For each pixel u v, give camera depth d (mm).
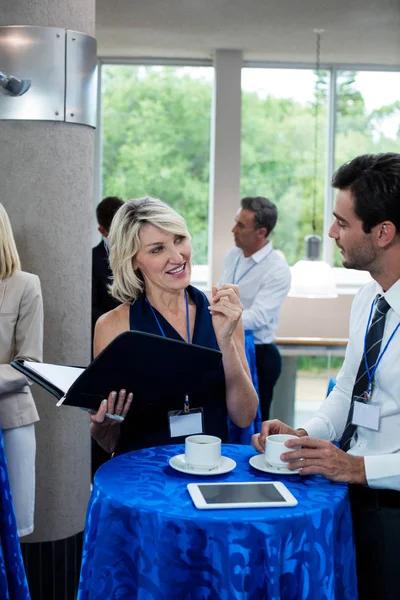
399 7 4699
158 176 6402
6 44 2830
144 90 6324
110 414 1858
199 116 6348
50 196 2906
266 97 6430
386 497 1851
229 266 4797
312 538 1580
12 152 2881
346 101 6461
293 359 4391
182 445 2068
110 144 6371
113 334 2176
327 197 6527
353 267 1905
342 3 4637
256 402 2225
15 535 1970
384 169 1781
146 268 2129
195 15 4945
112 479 1783
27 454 2572
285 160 6496
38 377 1904
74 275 2975
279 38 5562
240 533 1521
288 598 1570
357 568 1854
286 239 6566
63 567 2996
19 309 2588
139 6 4734
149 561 1577
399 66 6410
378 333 1917
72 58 2891
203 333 2160
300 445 1801
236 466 1898
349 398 2088
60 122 2904
